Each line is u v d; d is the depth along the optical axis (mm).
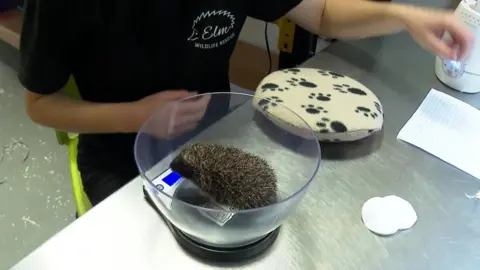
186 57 858
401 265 559
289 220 592
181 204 520
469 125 771
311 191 629
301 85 762
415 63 901
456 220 615
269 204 542
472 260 571
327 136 688
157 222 570
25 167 1550
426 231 598
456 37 806
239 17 874
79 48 781
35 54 734
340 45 937
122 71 818
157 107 779
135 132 824
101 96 861
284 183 624
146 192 583
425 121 769
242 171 554
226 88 985
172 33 806
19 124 1686
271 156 661
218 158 564
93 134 915
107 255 535
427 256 571
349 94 752
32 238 1357
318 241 573
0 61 1916
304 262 551
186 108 671
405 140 725
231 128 696
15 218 1405
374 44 943
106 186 889
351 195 632
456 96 840
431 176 673
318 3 947
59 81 774
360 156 690
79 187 913
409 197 640
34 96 802
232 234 528
